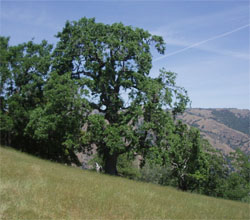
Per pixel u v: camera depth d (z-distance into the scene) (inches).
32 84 1278.3
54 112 1028.5
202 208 518.9
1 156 737.6
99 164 1617.9
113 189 531.2
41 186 433.7
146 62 1050.7
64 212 334.3
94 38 1077.1
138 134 983.6
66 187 461.4
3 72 1285.7
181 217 410.3
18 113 1270.9
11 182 425.1
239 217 495.5
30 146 1472.7
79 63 1114.7
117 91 1093.8
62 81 1014.4
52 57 1170.6
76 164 1587.1
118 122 1048.2
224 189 1777.8
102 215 349.1
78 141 1040.2
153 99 1006.4
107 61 1061.8
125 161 1940.2
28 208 325.1
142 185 724.0
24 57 1362.0
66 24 1152.8
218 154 1914.4
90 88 1022.4
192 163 1422.2
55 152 1477.6
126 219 349.4
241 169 1850.4
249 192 1795.0
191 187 1784.0
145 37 1116.5
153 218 374.9
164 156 1007.0
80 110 984.3
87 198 413.7
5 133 1378.0
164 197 565.6
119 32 1083.9
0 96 1357.0
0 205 317.7
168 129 1010.1
